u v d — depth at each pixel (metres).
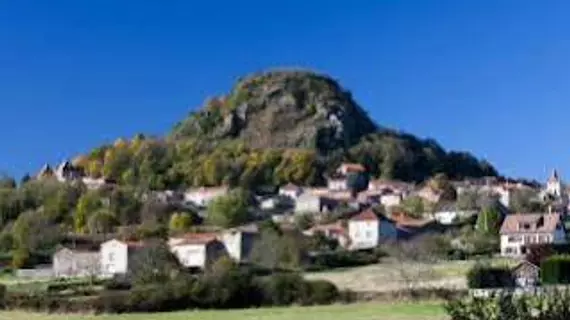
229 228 197.00
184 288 87.31
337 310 74.19
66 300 89.75
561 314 24.11
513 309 24.33
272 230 162.25
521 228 160.75
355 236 182.50
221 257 147.25
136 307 85.94
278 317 69.50
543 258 93.25
